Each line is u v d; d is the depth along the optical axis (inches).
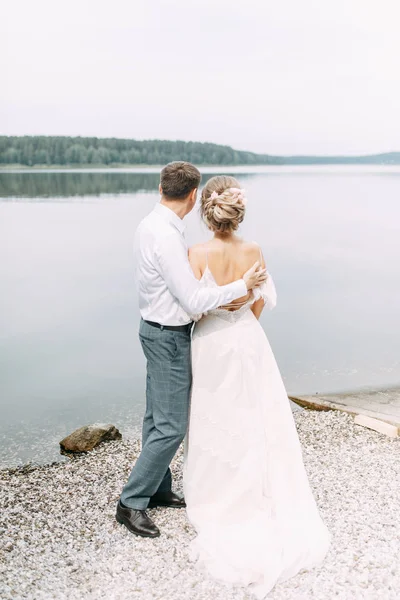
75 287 577.3
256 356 118.7
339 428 190.2
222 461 118.3
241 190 112.5
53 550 120.1
